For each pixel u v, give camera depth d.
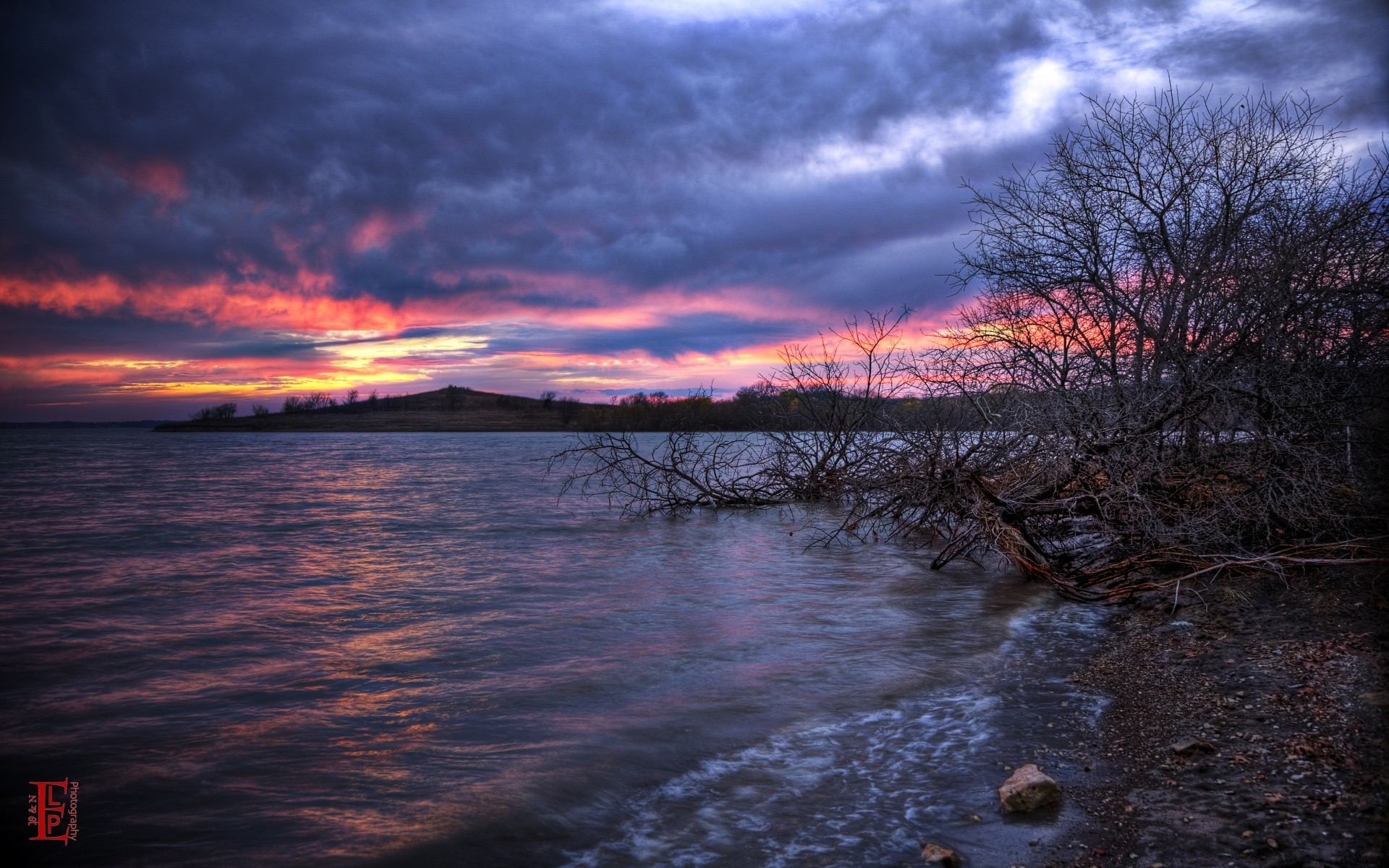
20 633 8.34
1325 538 8.19
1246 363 9.52
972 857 3.52
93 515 20.84
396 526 17.75
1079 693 5.61
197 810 4.23
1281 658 5.65
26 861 3.72
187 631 8.35
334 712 5.79
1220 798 3.80
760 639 7.47
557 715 5.58
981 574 10.34
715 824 3.95
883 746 4.84
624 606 9.12
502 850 3.76
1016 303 12.19
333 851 3.79
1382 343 9.09
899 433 13.30
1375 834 3.25
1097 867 3.35
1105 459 9.27
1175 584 8.09
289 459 58.16
